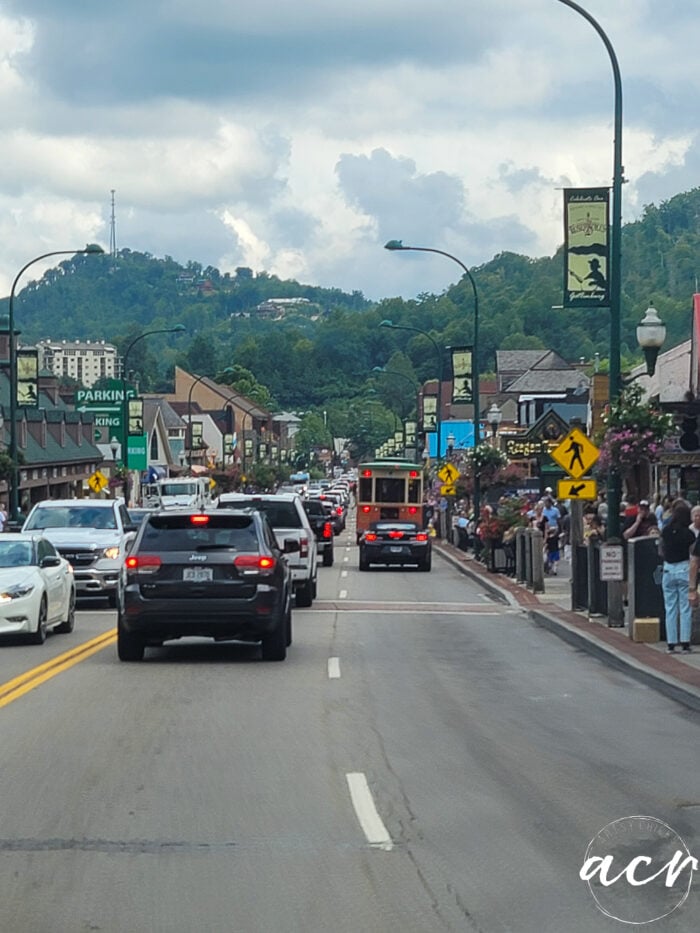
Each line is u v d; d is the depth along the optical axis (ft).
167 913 26.94
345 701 56.80
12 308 178.91
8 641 81.56
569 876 30.01
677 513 73.61
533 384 363.97
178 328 260.21
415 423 410.11
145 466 280.72
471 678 66.33
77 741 46.37
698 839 33.42
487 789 39.27
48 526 110.93
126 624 68.49
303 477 538.06
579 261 93.09
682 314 594.65
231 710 53.67
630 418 95.45
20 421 264.72
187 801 37.27
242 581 68.39
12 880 29.22
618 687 63.31
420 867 30.60
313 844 32.60
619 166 91.35
